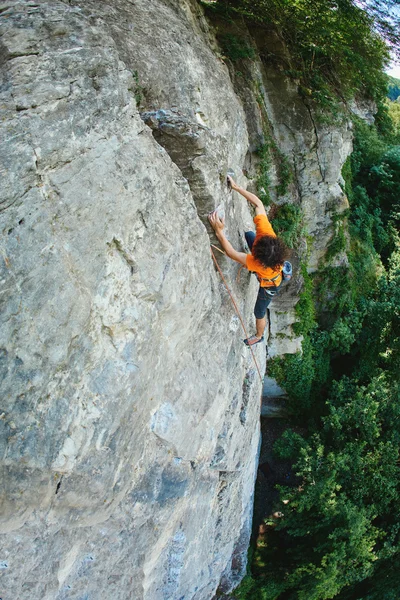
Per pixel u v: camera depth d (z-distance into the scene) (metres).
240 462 9.87
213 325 6.78
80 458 4.36
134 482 5.62
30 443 3.85
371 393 14.20
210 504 8.77
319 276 15.30
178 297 5.37
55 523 4.71
